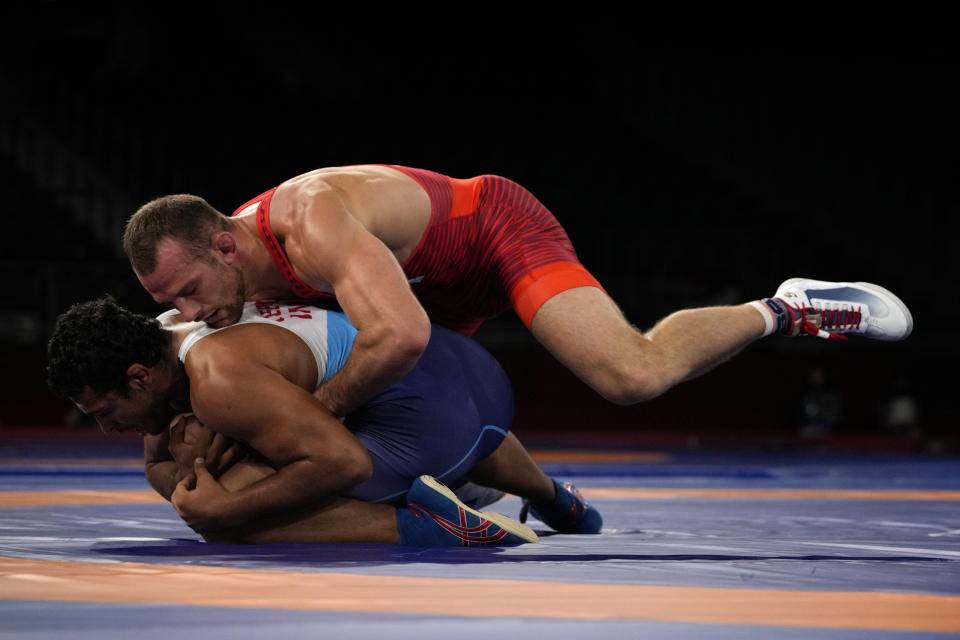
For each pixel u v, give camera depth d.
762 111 35.97
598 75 37.56
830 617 2.94
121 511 7.00
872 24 35.69
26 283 24.05
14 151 30.88
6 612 2.95
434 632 2.67
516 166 33.75
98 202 29.55
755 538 5.54
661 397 27.42
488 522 4.94
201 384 4.69
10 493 8.91
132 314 4.86
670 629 2.74
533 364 26.77
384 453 5.08
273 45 34.88
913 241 31.89
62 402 24.67
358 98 35.00
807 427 26.59
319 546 4.76
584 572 3.90
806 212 33.59
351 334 5.14
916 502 8.64
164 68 33.25
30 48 32.56
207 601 3.14
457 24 37.22
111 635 2.62
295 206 5.16
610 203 32.81
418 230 5.81
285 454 4.71
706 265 29.20
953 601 3.26
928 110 34.47
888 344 27.95
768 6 36.88
